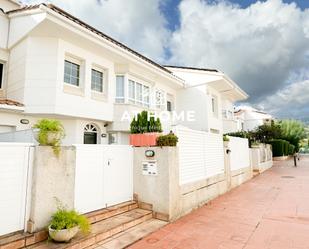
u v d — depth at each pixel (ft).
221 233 17.75
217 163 32.53
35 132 15.25
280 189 35.45
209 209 24.77
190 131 26.07
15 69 32.45
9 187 13.03
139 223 18.98
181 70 60.49
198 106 58.03
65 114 31.35
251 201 28.14
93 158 18.22
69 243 13.42
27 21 30.14
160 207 20.58
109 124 40.09
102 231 15.49
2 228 12.66
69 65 33.94
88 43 33.55
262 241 16.24
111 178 19.86
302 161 91.40
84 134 37.37
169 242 15.99
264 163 62.39
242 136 55.26
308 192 32.68
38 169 13.92
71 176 15.85
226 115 73.72
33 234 13.24
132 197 22.16
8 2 37.40
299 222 20.12
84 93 34.37
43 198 14.03
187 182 24.12
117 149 20.83
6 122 28.71
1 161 12.75
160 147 21.20
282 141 99.25
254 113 116.98
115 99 41.06
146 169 21.72
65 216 13.94
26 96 29.76
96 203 18.24
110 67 39.52
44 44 31.01
